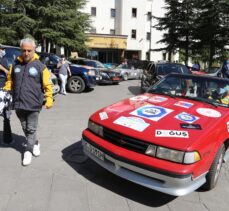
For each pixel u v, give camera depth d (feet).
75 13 80.23
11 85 15.10
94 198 12.56
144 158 11.82
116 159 12.41
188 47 112.88
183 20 109.50
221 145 13.48
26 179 13.80
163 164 11.46
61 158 16.43
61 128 22.38
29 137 15.34
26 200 12.05
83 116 26.89
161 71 40.75
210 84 17.35
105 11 149.79
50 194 12.62
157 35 161.99
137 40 157.07
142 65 86.58
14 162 15.55
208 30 101.30
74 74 42.19
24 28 71.61
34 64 14.32
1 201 11.89
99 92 44.47
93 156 13.69
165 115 13.76
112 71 56.80
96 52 140.97
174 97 16.87
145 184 11.92
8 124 17.85
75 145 18.62
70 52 93.30
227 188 14.19
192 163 11.43
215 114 14.43
